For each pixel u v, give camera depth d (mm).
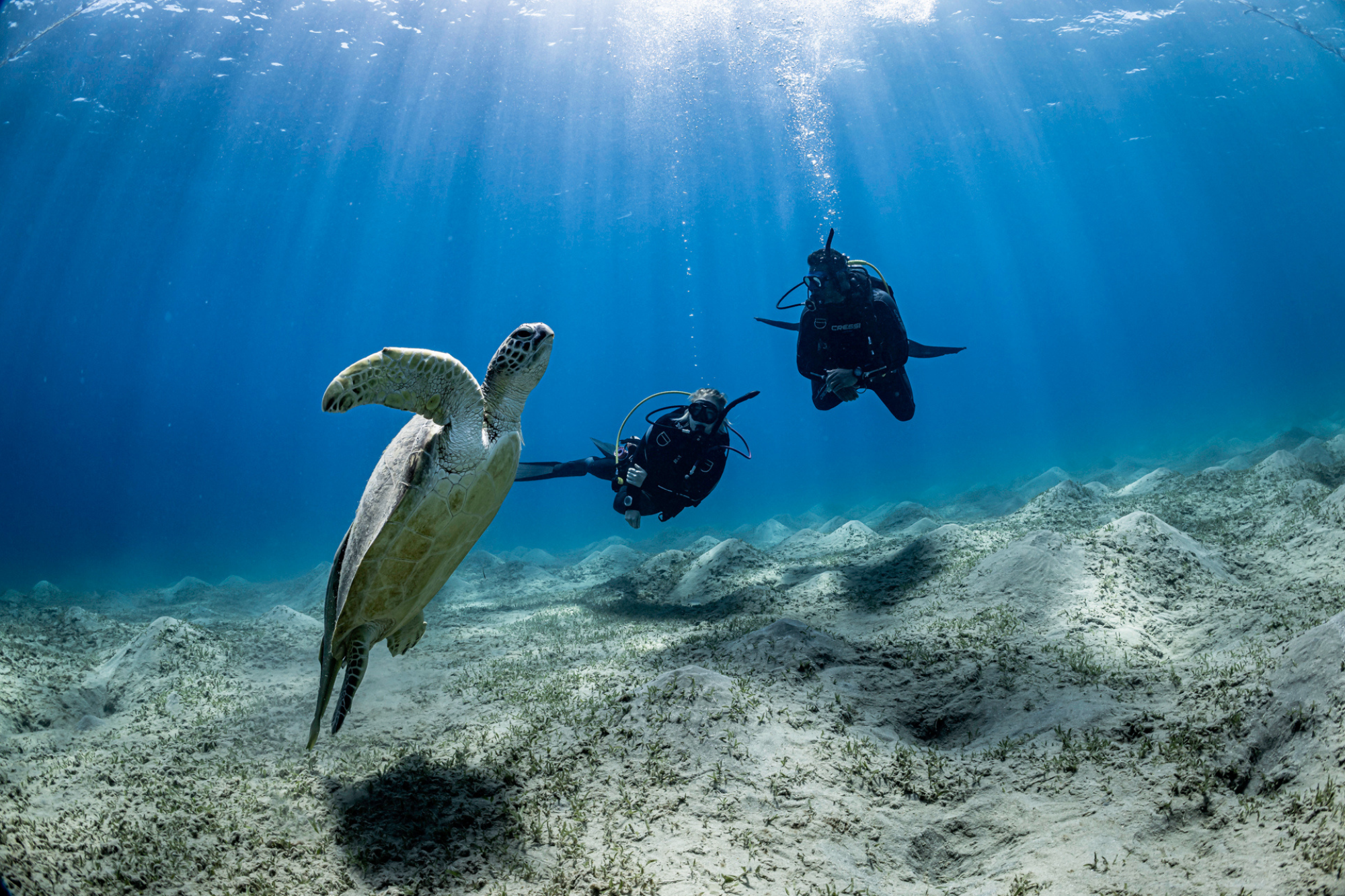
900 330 7961
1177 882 2758
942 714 4844
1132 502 11836
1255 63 37969
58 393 98625
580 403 123438
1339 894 2357
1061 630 5871
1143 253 94688
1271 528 8555
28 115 30547
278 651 8469
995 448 51562
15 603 14555
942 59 35594
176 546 40344
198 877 3197
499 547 29641
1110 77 38562
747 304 96688
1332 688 3338
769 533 18266
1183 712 4027
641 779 3980
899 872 3326
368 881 3215
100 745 5594
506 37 32219
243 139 36062
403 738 5199
